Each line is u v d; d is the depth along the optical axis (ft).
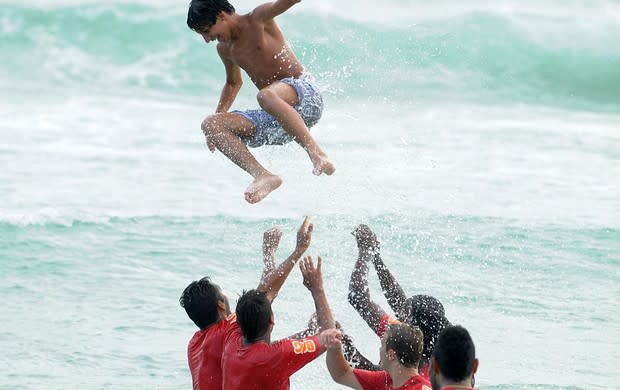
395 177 154.40
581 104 263.49
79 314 102.94
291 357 57.77
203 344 63.62
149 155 176.45
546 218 138.62
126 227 132.67
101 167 166.30
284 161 155.53
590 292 110.42
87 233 129.80
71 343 94.79
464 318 100.89
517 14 302.66
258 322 58.70
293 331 94.53
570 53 291.17
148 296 108.99
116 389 84.17
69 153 176.24
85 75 281.33
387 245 121.70
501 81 274.98
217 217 136.56
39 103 232.53
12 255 120.47
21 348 93.09
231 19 70.54
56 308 104.58
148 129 202.08
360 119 200.03
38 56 290.97
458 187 152.87
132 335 97.76
